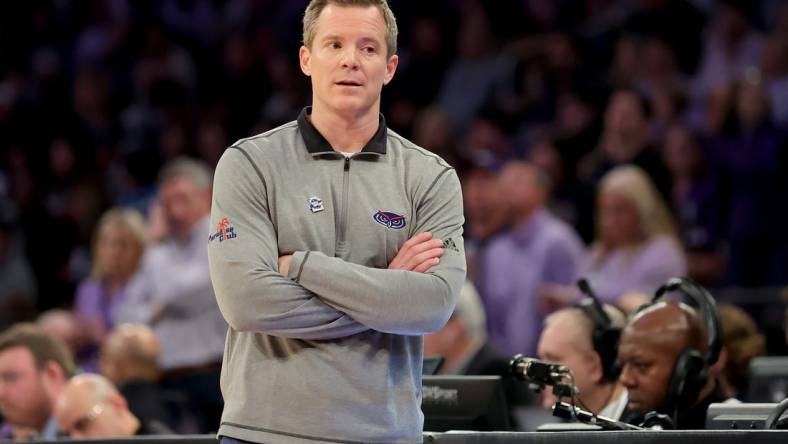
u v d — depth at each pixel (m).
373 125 9.66
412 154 9.76
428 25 33.84
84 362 24.14
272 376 8.98
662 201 23.28
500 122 30.59
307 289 9.02
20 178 37.47
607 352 13.35
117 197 35.84
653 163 25.53
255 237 9.20
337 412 8.85
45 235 33.06
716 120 25.86
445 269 9.27
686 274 22.47
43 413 16.69
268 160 9.45
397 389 9.12
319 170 9.47
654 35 30.39
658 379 12.18
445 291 9.15
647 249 21.64
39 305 32.59
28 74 41.75
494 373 17.95
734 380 16.00
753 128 25.38
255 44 38.22
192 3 40.88
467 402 12.03
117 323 24.03
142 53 40.12
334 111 9.52
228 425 9.00
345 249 9.30
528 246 23.30
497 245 23.80
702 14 30.28
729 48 29.27
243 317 8.99
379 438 8.91
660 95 28.33
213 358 20.98
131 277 24.52
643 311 12.49
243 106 36.69
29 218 33.19
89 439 12.26
